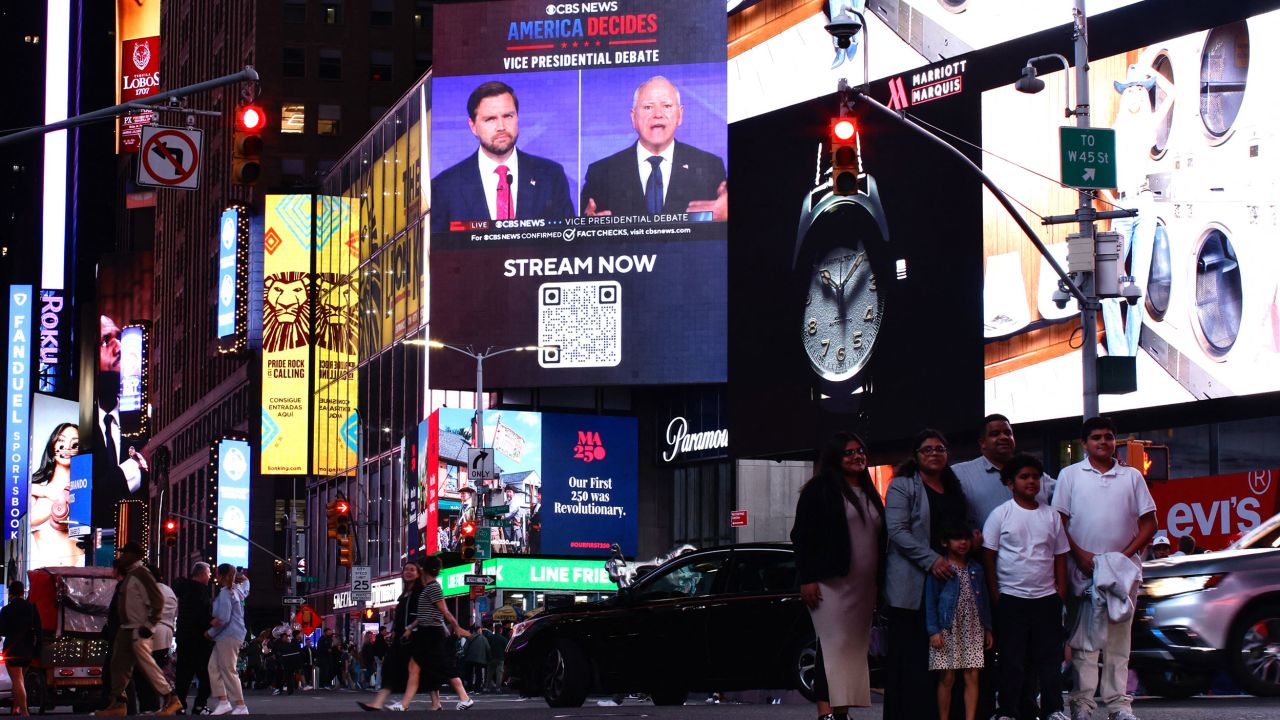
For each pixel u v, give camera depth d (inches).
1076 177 997.8
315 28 4220.0
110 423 6131.9
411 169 3080.7
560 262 2815.0
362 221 3454.7
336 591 3472.0
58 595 1266.0
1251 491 1382.9
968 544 455.5
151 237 6254.9
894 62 2026.3
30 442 6628.9
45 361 7283.5
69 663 1261.1
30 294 7327.8
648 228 2785.4
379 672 2103.8
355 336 3454.7
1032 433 1849.2
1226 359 1550.2
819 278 2137.1
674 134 2797.7
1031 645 480.4
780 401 2188.7
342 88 4212.6
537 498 2824.8
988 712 479.2
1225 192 1560.0
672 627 811.4
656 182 2792.8
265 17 4205.2
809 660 790.5
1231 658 676.7
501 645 1718.8
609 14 2837.1
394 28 4256.9
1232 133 1558.8
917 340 1964.8
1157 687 780.6
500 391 2923.2
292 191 3801.7
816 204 2155.5
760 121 2255.2
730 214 2289.6
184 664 887.1
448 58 2898.6
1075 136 999.0
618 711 748.6
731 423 2256.4
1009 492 493.4
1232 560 686.5
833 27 949.2
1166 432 1706.4
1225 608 677.3
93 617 1274.6
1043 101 1795.0
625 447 2898.6
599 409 2930.6
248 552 4163.4
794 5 2226.9
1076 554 497.7
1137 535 498.9
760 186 2249.0
